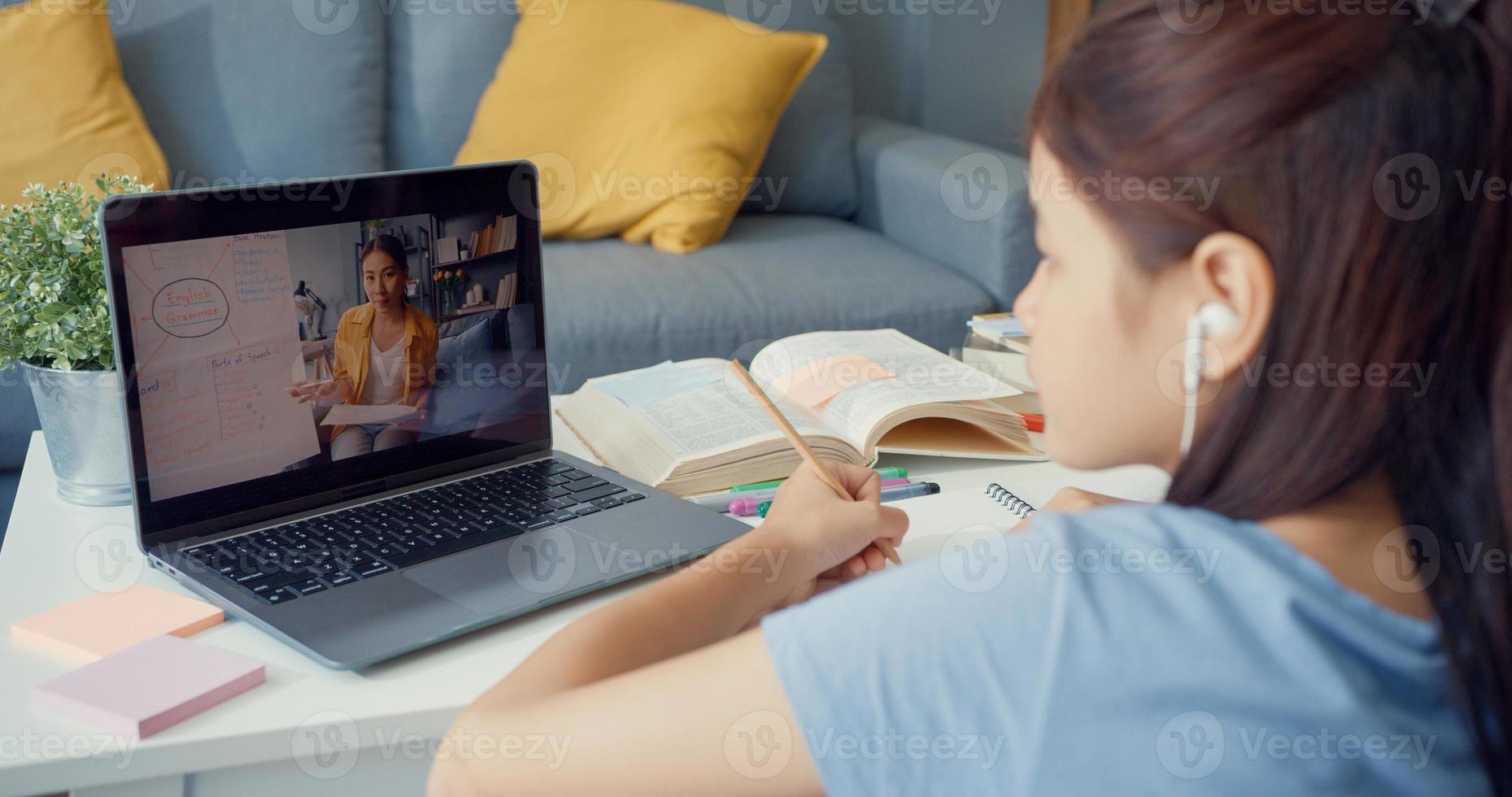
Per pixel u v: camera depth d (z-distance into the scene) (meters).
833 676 0.44
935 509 0.91
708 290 1.94
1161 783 0.41
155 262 0.75
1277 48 0.41
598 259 2.05
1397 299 0.41
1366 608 0.42
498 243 0.92
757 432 1.00
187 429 0.78
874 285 2.00
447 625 0.69
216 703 0.63
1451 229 0.41
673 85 2.14
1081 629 0.42
